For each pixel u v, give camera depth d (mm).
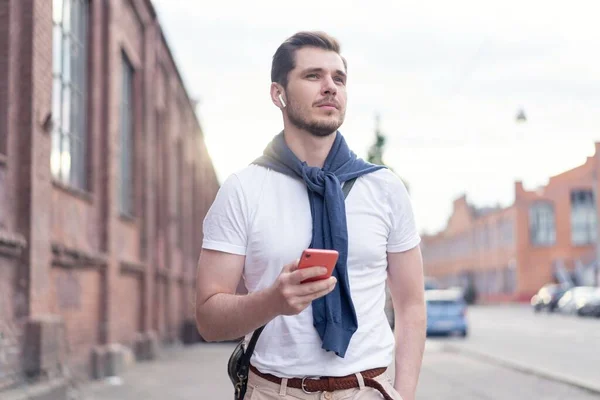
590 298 40219
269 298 2018
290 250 2328
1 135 8000
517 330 26969
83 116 11828
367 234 2354
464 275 82188
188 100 25891
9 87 8055
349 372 2299
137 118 16250
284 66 2436
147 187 16609
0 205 7777
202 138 32219
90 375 11586
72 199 10781
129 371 13219
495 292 71000
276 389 2309
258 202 2359
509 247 66438
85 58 11961
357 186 2398
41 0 8547
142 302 16438
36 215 8367
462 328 23406
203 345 22531
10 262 7941
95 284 12109
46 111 8688
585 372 12141
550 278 62875
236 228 2350
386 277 2482
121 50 14555
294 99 2400
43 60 8633
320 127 2383
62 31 10539
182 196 24922
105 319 12438
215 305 2219
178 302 22938
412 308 2494
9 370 7594
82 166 11789
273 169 2395
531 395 9375
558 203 63031
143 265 15984
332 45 2451
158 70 18703
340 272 2285
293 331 2303
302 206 2357
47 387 7863
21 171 8211
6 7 8078
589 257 61812
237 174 2412
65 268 10258
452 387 10266
